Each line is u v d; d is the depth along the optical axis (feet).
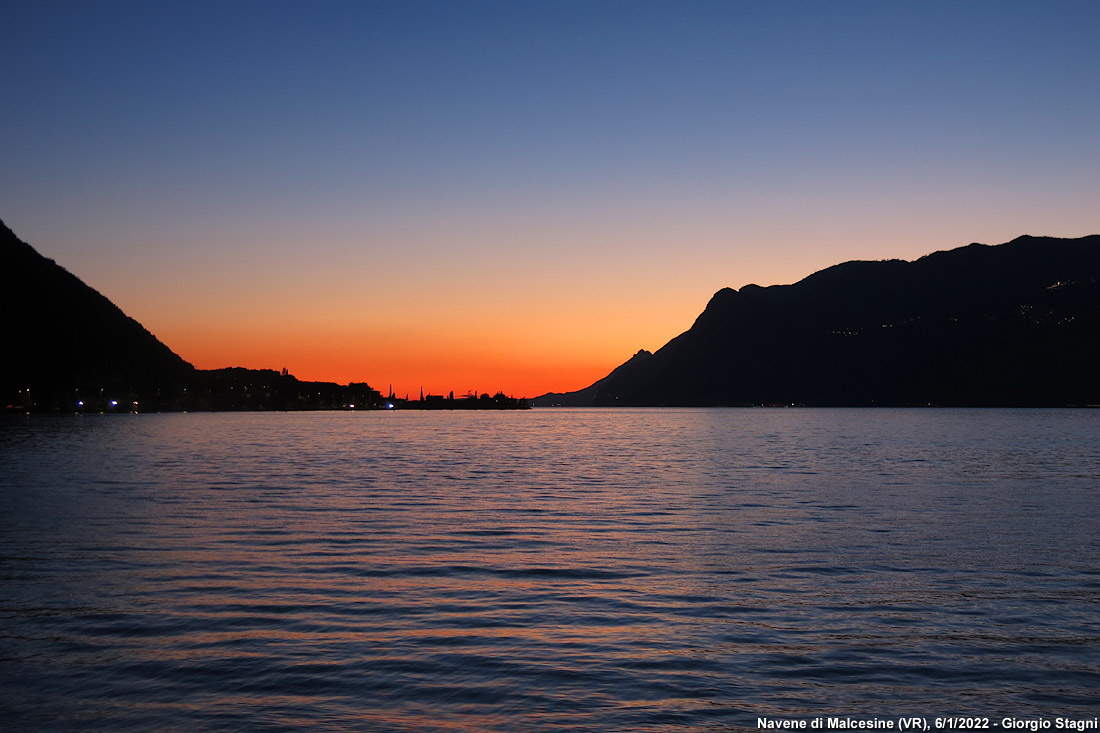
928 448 324.80
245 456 269.23
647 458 268.41
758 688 43.27
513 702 41.19
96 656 47.83
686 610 59.11
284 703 40.86
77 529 97.30
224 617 56.70
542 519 110.22
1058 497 135.64
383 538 92.73
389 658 47.93
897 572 72.23
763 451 310.45
